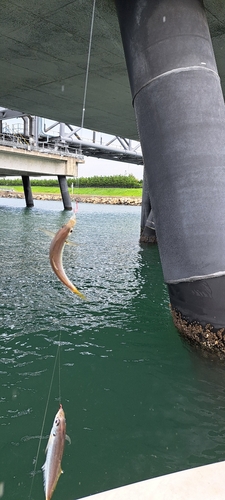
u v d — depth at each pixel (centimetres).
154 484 296
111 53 1243
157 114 701
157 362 751
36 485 450
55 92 1716
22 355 771
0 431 543
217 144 683
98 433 541
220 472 309
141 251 2102
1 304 1080
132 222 3981
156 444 521
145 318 995
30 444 518
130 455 500
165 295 1216
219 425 564
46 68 1411
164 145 697
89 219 4278
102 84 1573
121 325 943
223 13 988
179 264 709
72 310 1048
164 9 696
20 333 878
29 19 1043
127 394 642
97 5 936
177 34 688
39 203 8400
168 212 710
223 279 677
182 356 766
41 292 1211
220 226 676
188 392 651
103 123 2355
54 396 632
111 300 1150
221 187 680
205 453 505
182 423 568
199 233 680
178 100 682
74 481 454
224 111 713
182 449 512
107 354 785
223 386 668
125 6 752
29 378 685
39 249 2041
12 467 477
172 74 684
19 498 432
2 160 4362
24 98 1833
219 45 1195
